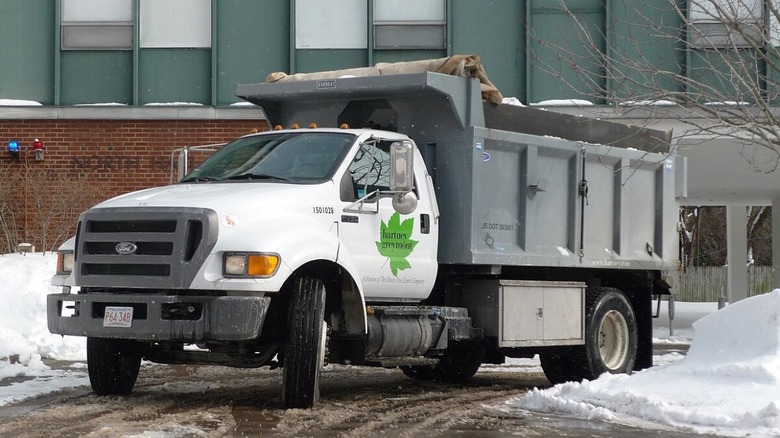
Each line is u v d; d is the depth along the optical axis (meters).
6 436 14.59
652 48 34.28
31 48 37.25
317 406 17.78
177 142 36.81
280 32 36.88
